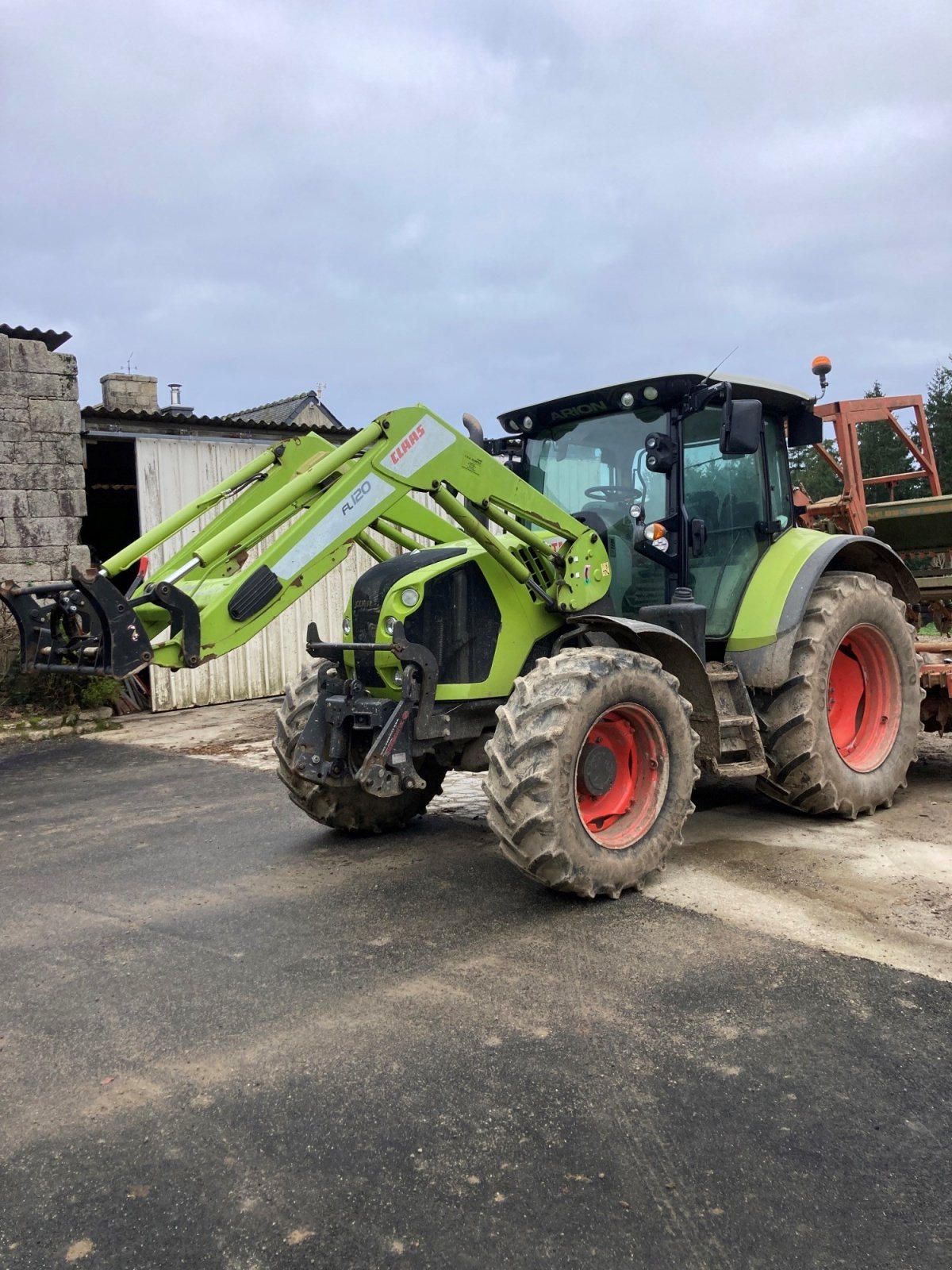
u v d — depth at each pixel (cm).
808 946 361
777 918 389
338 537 415
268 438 1264
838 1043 290
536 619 485
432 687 433
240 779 735
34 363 1042
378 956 366
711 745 476
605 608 496
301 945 381
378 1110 262
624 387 498
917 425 802
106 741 946
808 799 525
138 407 1591
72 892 464
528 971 346
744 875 444
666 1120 254
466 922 396
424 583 446
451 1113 260
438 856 496
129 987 348
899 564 609
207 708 1145
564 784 389
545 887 437
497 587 473
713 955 355
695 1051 288
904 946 360
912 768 677
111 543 1538
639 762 434
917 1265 202
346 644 446
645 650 472
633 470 520
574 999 323
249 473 486
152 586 368
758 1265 203
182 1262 208
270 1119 261
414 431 432
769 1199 223
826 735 521
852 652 575
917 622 644
